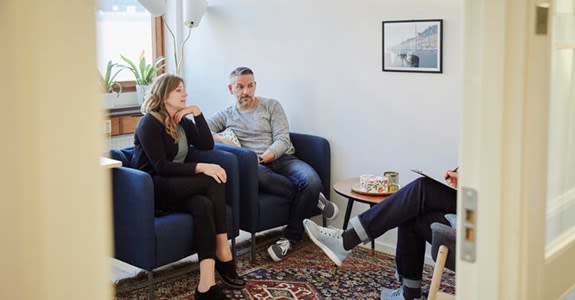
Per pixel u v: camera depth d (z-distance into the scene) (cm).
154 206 323
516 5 103
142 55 489
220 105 483
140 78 488
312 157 420
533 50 106
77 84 72
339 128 414
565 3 120
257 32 450
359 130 405
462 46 109
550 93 115
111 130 463
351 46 401
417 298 307
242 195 372
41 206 72
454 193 290
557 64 121
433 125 371
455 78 358
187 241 322
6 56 69
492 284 112
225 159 358
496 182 108
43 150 71
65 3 70
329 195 422
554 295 125
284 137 413
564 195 130
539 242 116
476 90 108
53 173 72
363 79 399
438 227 253
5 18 68
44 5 69
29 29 69
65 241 74
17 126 70
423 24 365
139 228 308
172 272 362
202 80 492
